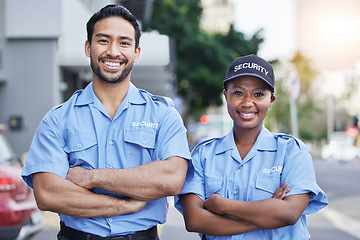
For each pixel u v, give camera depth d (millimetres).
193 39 25578
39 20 12195
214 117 29297
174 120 2643
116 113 2596
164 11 26000
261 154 2682
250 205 2455
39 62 12305
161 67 12836
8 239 5203
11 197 5285
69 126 2582
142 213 2520
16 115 12328
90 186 2416
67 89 13914
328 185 14992
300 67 47531
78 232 2486
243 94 2627
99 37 2543
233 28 26594
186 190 2641
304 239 2619
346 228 7992
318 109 49969
